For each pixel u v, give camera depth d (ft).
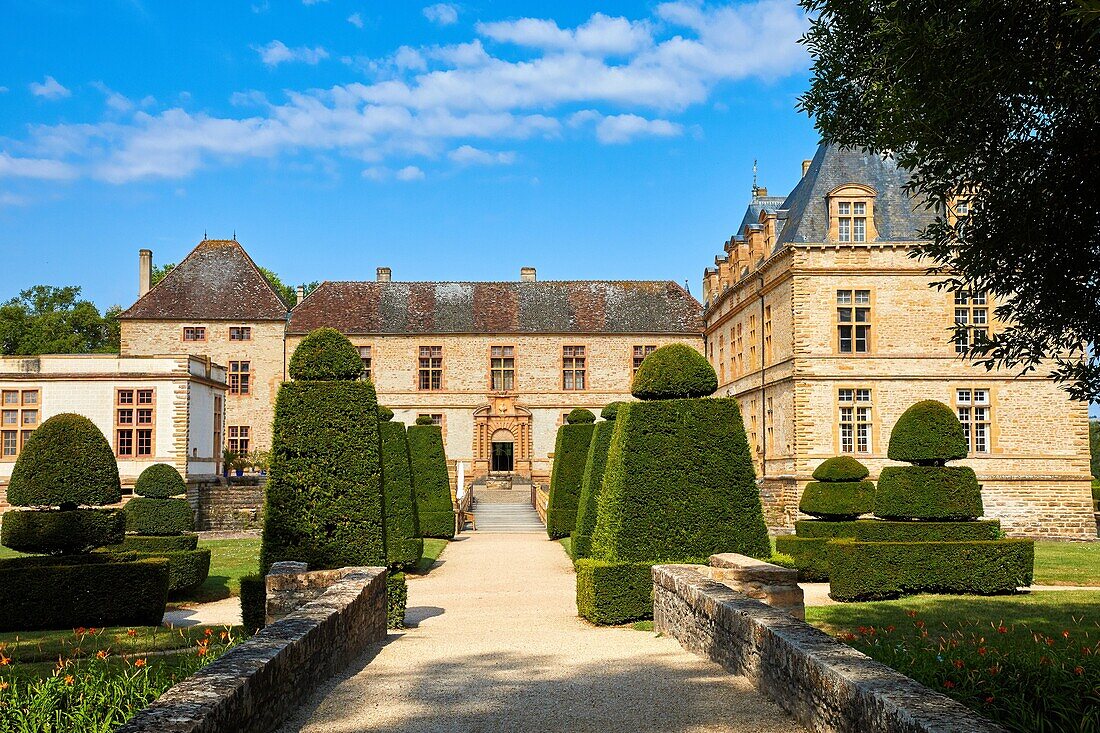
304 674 25.23
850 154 116.26
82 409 124.67
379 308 186.09
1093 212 24.04
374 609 37.22
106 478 52.49
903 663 25.68
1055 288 24.93
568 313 187.73
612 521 46.68
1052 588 56.90
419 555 72.79
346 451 44.93
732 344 147.84
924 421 55.72
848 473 71.05
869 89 29.96
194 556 59.31
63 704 22.97
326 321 181.68
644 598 43.93
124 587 47.19
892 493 55.47
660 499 45.98
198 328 175.63
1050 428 108.47
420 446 107.34
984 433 108.88
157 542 66.59
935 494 54.60
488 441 181.78
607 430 74.18
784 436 114.62
